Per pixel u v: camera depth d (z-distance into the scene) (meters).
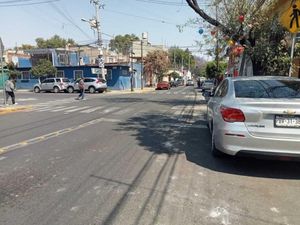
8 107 19.28
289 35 14.37
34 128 11.85
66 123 13.09
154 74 74.88
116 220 4.44
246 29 14.85
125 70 55.09
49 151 8.20
